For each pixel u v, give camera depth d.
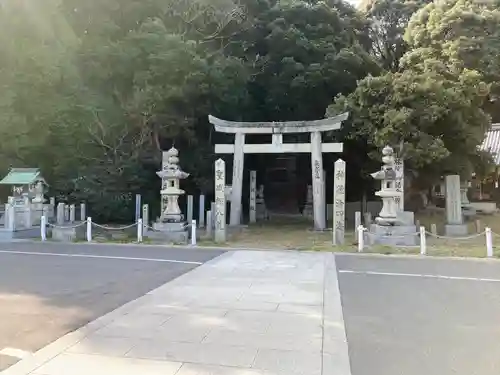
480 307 6.80
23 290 7.71
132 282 8.42
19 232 16.11
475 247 13.81
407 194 24.19
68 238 15.55
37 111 20.12
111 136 21.00
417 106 17.91
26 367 4.29
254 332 5.45
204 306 6.64
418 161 17.80
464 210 23.03
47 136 20.48
